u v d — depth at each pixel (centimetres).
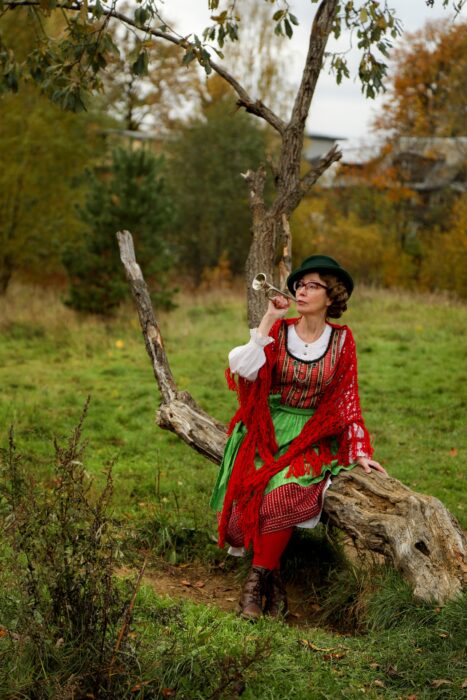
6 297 1948
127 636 303
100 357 1314
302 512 420
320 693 315
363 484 425
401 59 2725
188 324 1587
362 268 2455
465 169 2533
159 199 1653
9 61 638
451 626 356
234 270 2564
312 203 2591
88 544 309
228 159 2538
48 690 281
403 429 894
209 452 482
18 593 318
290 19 577
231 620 387
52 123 2036
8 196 1978
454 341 1405
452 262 2100
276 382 443
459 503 647
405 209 2553
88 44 596
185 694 299
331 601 433
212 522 544
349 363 438
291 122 584
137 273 559
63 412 922
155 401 1005
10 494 313
